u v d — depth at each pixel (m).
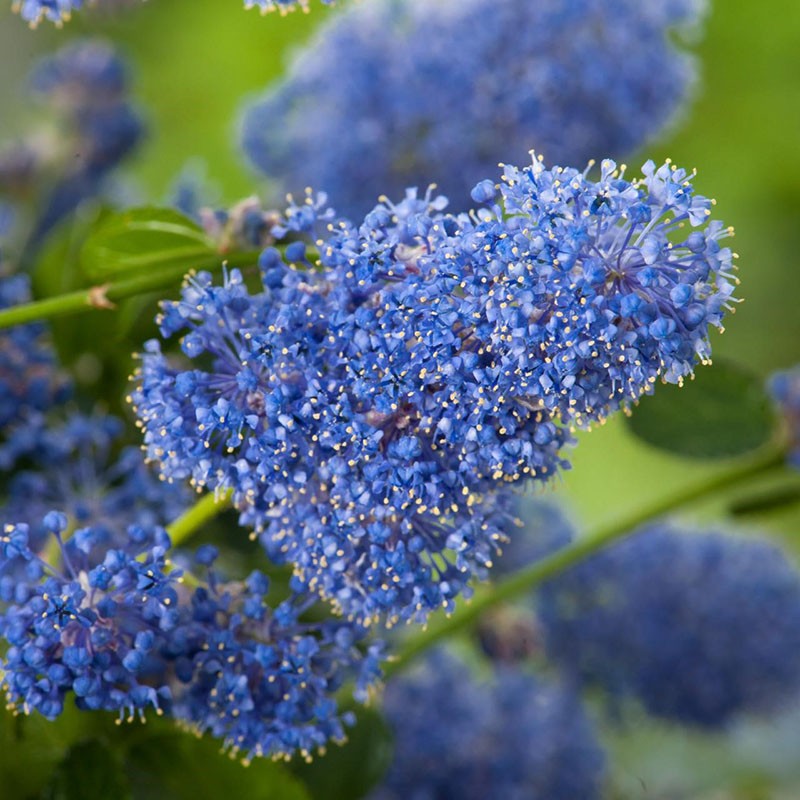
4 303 0.48
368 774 0.48
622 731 0.56
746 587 0.54
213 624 0.43
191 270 0.44
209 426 0.42
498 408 0.42
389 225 0.44
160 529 0.43
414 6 0.56
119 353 0.50
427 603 0.43
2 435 0.49
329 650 0.44
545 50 0.55
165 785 0.46
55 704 0.42
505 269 0.41
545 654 0.55
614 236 0.41
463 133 0.55
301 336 0.42
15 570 0.46
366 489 0.42
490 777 0.52
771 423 0.51
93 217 0.50
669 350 0.41
